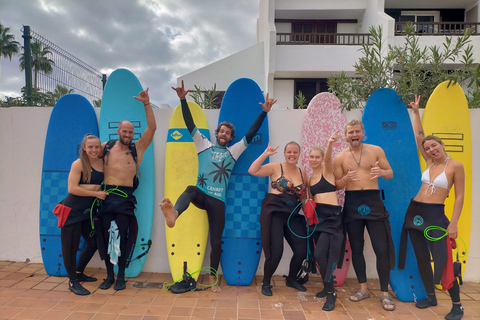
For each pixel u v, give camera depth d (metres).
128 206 2.81
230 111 3.25
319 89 8.85
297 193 2.72
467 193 3.14
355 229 2.64
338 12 9.47
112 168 2.76
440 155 2.48
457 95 3.22
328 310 2.50
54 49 5.23
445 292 2.94
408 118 3.19
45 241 3.20
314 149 2.71
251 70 8.62
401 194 3.04
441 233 2.44
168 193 3.19
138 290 2.84
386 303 2.55
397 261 2.91
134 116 3.33
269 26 8.22
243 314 2.42
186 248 3.12
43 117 3.46
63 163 3.29
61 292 2.77
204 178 2.85
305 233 2.76
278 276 3.28
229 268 3.04
